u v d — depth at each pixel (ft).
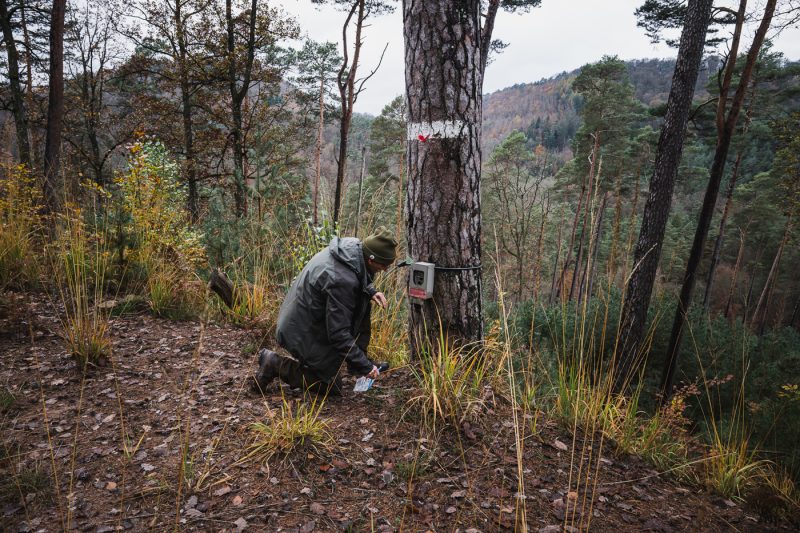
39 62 51.83
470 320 9.79
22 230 15.26
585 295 9.78
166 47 49.85
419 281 9.53
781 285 75.87
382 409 9.06
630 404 10.07
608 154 93.45
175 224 20.13
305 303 8.79
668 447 9.96
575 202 124.98
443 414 8.58
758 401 15.14
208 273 17.46
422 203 9.45
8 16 45.65
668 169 29.68
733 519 7.52
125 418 8.70
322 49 75.31
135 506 6.43
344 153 47.24
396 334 13.37
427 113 9.05
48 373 10.12
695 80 29.25
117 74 52.80
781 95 71.82
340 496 6.82
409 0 8.95
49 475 6.96
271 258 17.10
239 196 20.20
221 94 51.03
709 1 28.12
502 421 8.96
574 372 10.12
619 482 7.98
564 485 7.59
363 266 8.68
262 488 6.90
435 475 7.42
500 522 6.48
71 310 13.12
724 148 29.25
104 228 15.81
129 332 12.84
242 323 14.39
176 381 10.31
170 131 49.37
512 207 79.82
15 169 18.03
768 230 85.40
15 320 11.80
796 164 51.65
